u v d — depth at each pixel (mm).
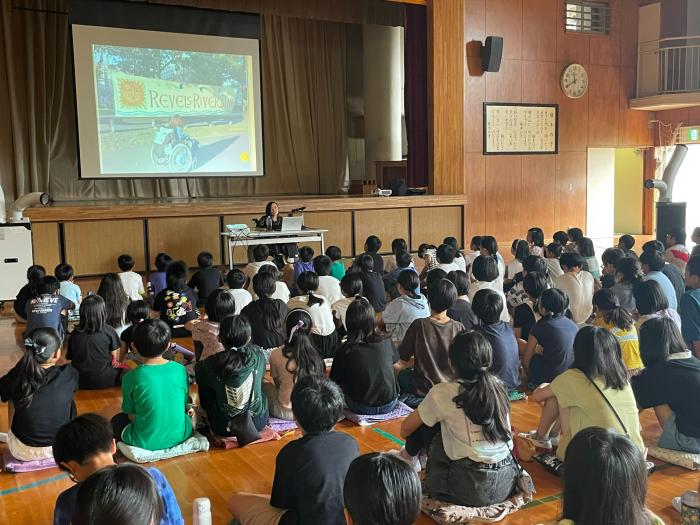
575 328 4246
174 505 2057
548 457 3268
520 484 2773
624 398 2896
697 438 3279
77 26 10234
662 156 13281
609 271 5836
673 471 3252
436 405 2713
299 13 10633
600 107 12602
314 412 2277
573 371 2965
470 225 11469
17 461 3400
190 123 11094
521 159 11844
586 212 12648
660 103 12305
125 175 10703
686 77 12383
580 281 5168
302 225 8906
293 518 2232
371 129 12617
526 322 4879
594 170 12945
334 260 7004
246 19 11398
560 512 1741
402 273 4711
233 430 3598
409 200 10141
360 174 13875
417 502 1469
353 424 3955
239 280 5238
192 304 5762
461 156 10727
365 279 6242
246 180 12602
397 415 4004
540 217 12141
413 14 10688
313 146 13117
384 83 12422
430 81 10453
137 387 3406
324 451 2242
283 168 12945
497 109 11516
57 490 3182
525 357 4395
